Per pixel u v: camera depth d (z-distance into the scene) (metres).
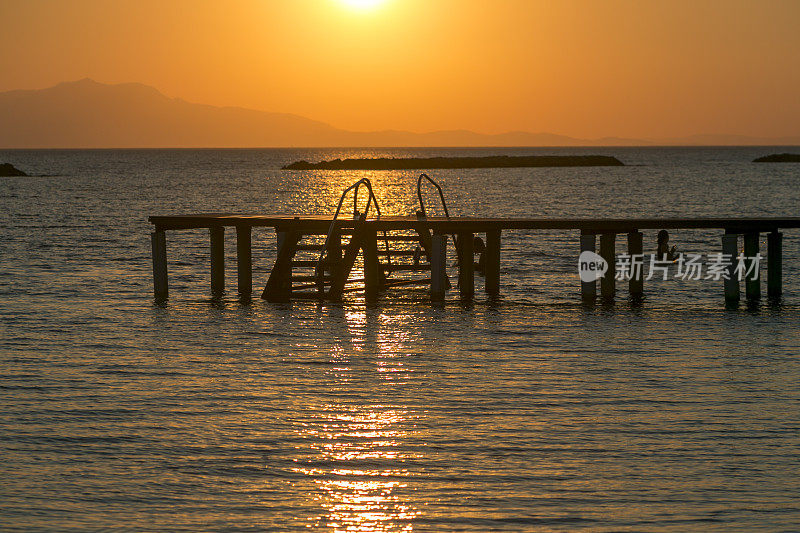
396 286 31.08
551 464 12.98
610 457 13.26
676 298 29.00
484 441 13.98
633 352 20.55
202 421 15.06
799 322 24.44
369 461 13.12
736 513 11.30
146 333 23.00
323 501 11.70
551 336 22.53
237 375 18.36
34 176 163.75
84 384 17.61
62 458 13.26
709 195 97.00
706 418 15.16
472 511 11.40
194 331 23.27
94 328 23.72
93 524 11.05
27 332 23.12
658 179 140.50
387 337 22.42
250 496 11.87
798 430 14.48
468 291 28.73
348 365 19.28
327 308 26.86
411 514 11.30
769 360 19.66
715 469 12.77
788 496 11.81
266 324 24.25
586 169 195.00
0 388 17.25
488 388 17.25
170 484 12.27
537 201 89.56
